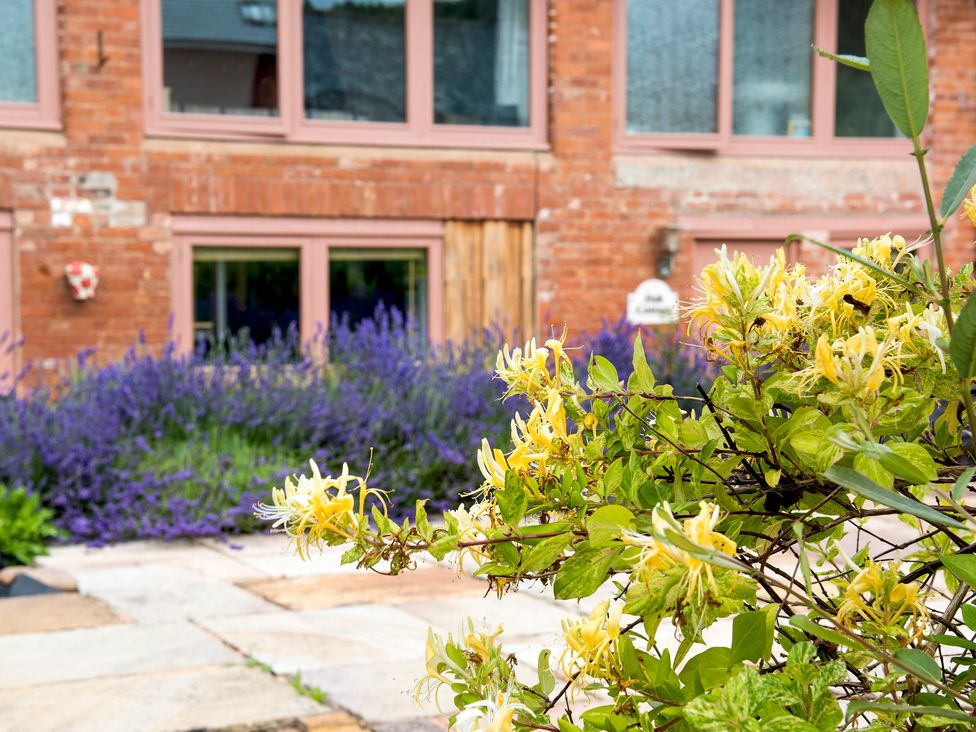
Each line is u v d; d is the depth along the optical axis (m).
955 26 10.19
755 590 0.92
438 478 6.95
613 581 1.24
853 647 1.09
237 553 5.99
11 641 4.37
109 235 8.39
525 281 9.43
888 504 0.92
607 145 9.53
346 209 9.00
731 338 1.12
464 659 1.21
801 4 10.15
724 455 1.25
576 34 9.45
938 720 1.02
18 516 5.93
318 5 9.03
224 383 7.32
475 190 9.27
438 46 9.34
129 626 4.57
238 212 8.74
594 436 1.26
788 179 10.02
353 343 7.83
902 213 10.29
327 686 3.79
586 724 1.06
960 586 1.15
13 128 8.22
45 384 7.86
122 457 6.62
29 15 8.30
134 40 8.45
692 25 9.84
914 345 1.11
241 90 8.85
